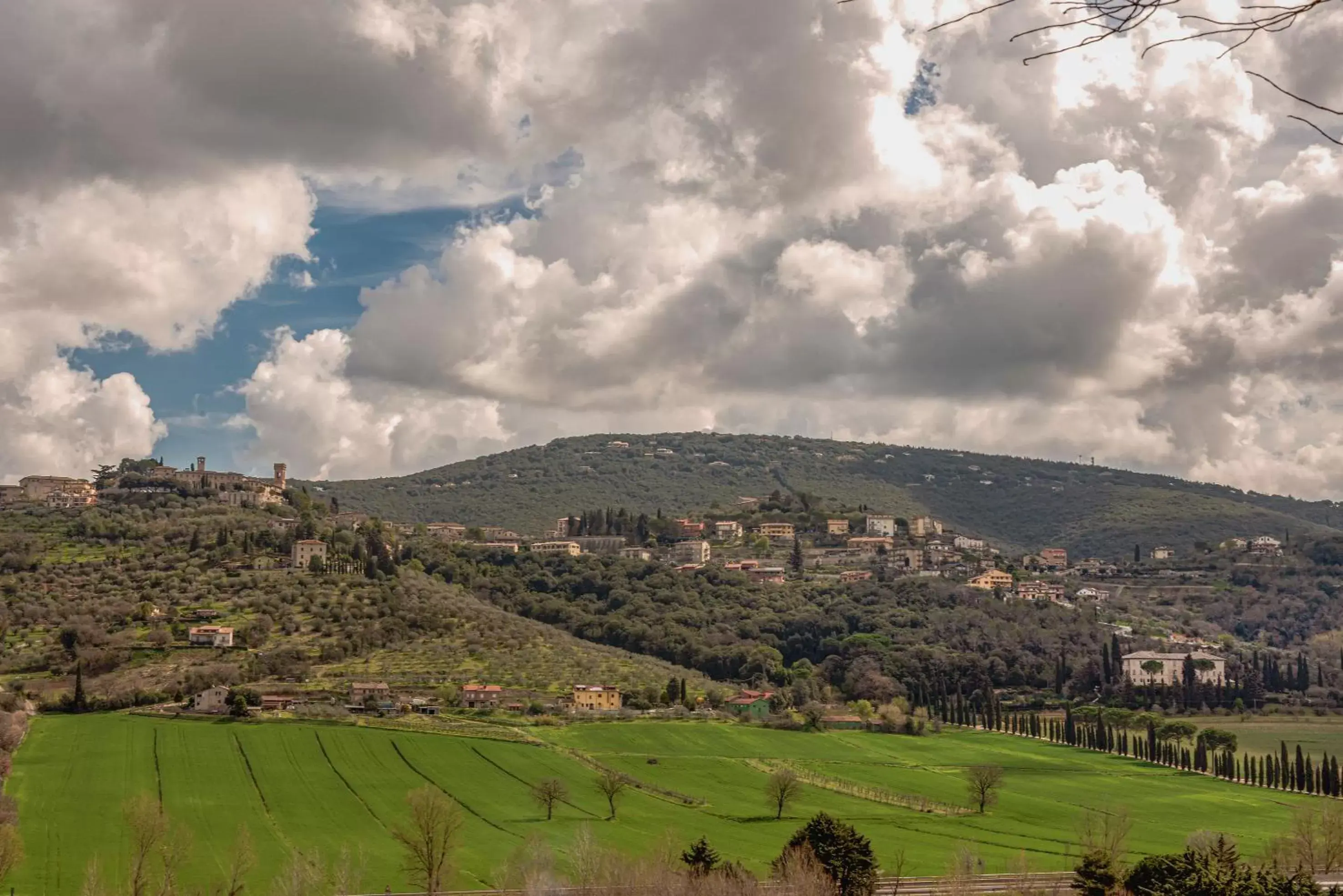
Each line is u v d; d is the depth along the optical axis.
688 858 166.62
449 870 177.00
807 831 161.75
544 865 172.00
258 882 179.12
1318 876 180.75
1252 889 128.88
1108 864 150.62
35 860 184.75
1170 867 138.62
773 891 151.12
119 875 178.12
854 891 157.50
